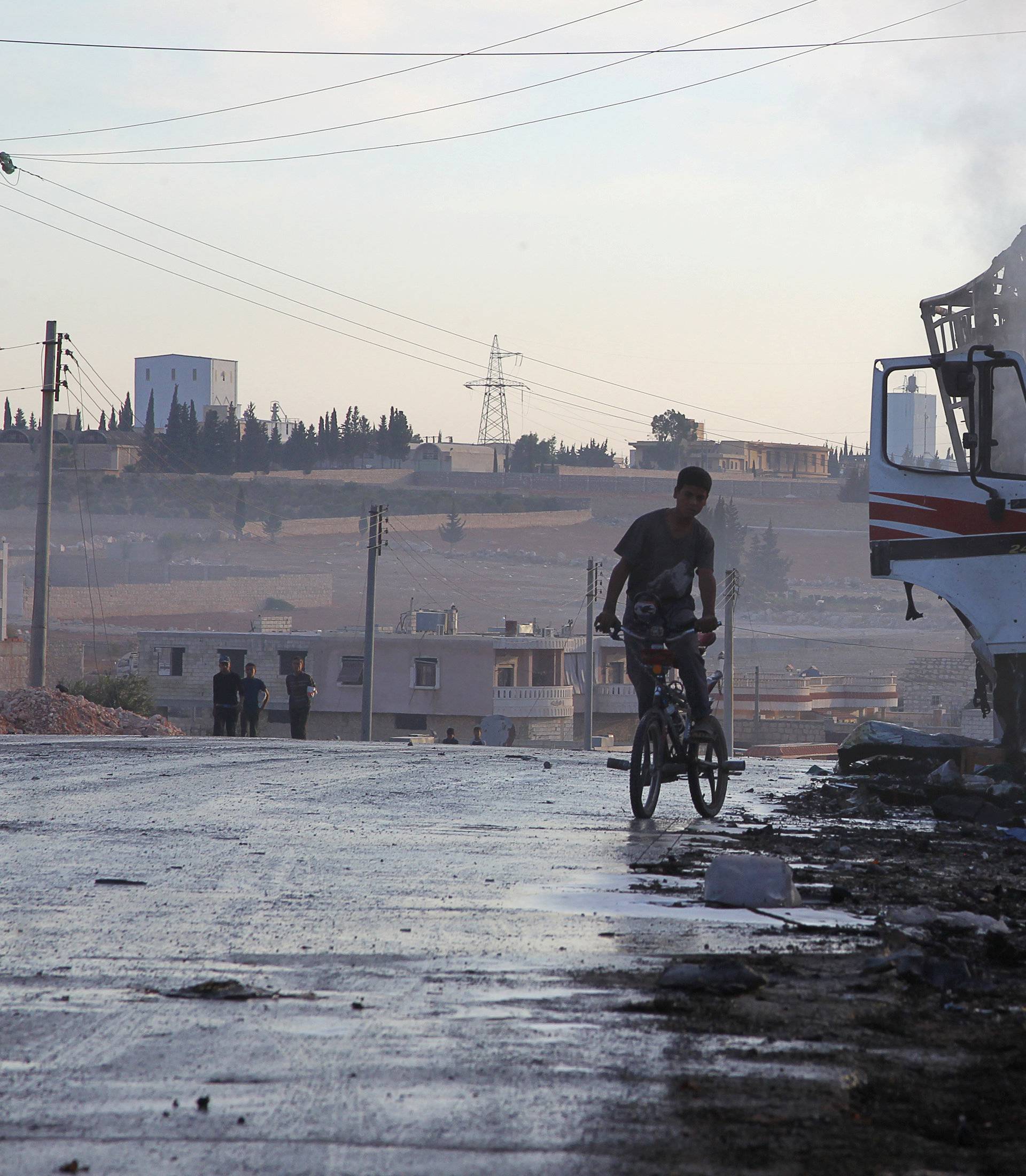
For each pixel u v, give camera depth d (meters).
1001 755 21.50
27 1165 4.84
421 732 131.38
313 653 132.75
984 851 15.09
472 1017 7.03
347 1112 5.46
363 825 15.61
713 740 17.59
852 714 156.75
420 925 9.56
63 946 8.70
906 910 10.26
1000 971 8.42
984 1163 4.97
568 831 15.55
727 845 14.57
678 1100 5.64
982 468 19.88
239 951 8.62
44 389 65.75
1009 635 19.80
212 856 12.84
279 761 25.56
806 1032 6.74
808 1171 4.84
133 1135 5.18
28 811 16.28
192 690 135.38
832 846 14.81
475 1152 5.00
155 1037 6.59
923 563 20.45
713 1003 7.35
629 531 17.31
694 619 17.14
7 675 93.94
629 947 8.89
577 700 142.50
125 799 17.97
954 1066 6.19
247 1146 5.06
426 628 145.75
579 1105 5.55
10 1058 6.21
